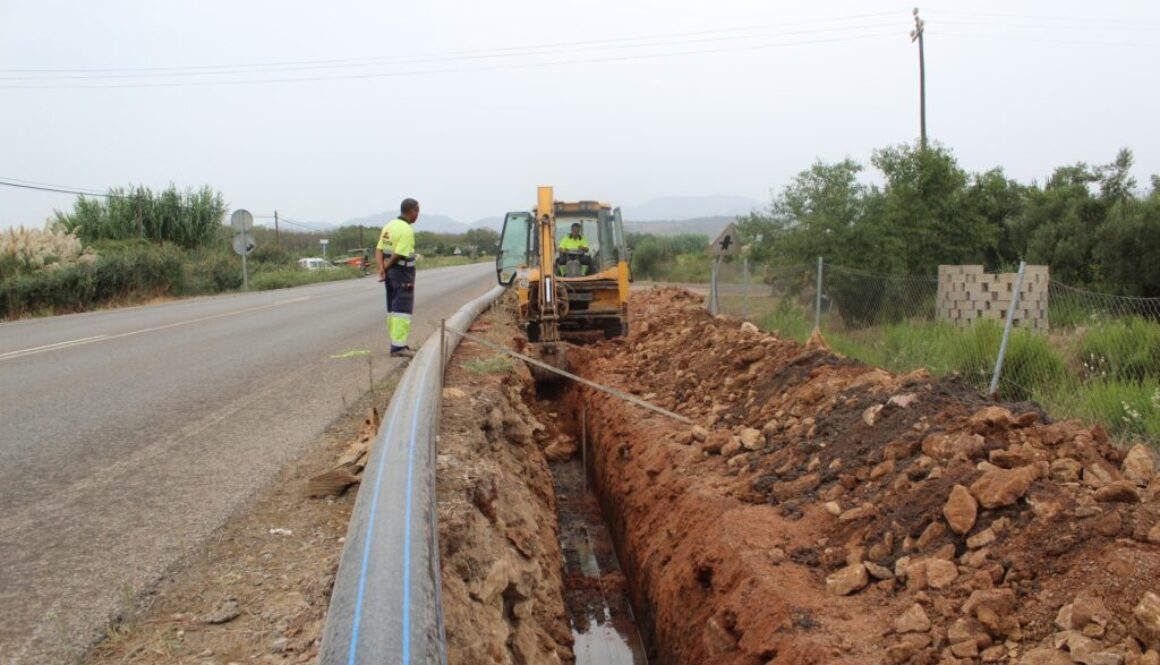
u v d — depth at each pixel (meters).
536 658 4.60
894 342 12.12
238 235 29.44
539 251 13.52
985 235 19.31
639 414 9.23
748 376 8.80
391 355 10.52
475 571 4.32
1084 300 13.67
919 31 30.03
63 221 32.53
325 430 6.77
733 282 22.92
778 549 5.19
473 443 5.99
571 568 8.24
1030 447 4.86
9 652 3.30
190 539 4.45
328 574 3.93
